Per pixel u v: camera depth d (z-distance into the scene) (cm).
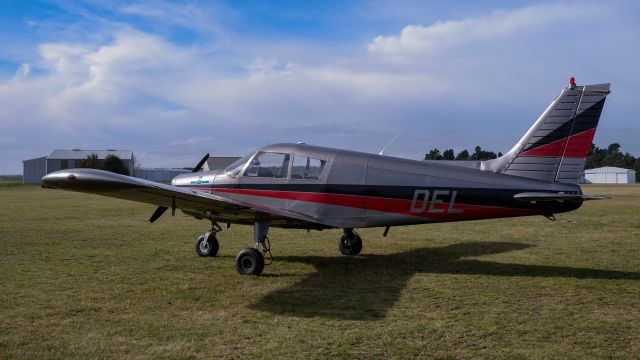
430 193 718
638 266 766
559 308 528
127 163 6888
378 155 761
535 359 384
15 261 796
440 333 444
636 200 2473
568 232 1182
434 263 798
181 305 539
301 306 536
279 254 885
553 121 720
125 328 457
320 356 388
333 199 747
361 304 544
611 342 422
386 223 736
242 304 544
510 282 654
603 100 705
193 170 1066
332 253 896
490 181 711
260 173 794
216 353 393
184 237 1090
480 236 1123
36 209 1855
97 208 1909
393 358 384
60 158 6662
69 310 516
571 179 715
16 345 411
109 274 699
